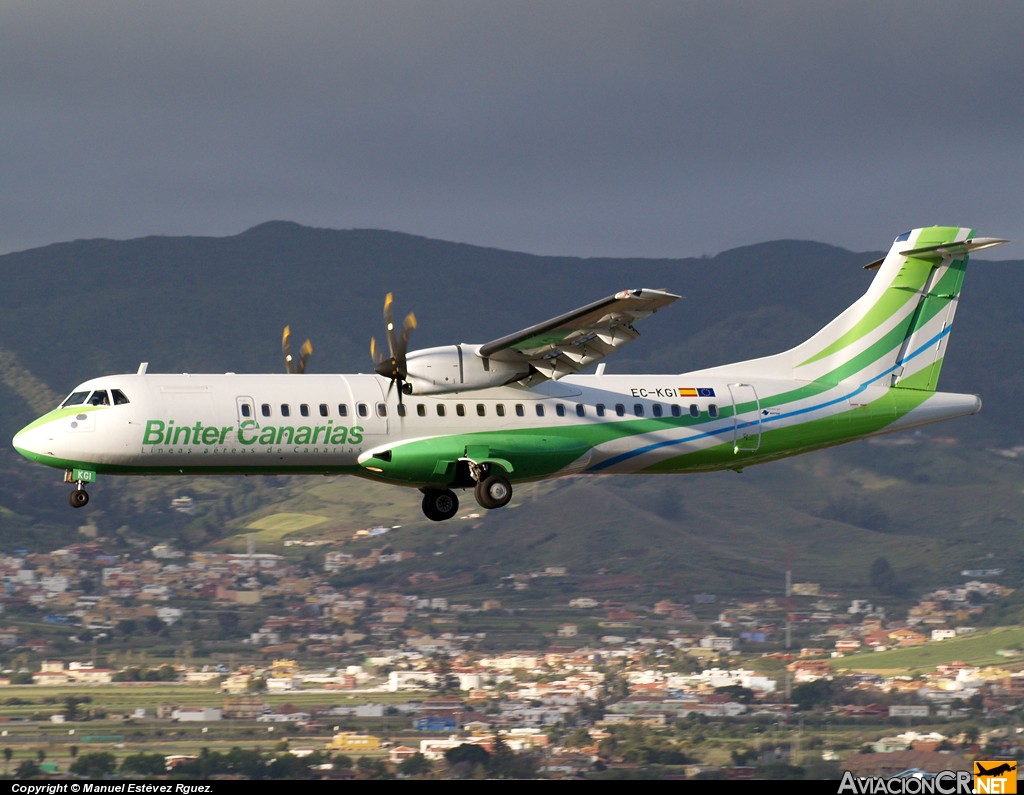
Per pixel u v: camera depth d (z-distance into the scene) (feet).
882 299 375.86
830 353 371.97
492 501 335.06
